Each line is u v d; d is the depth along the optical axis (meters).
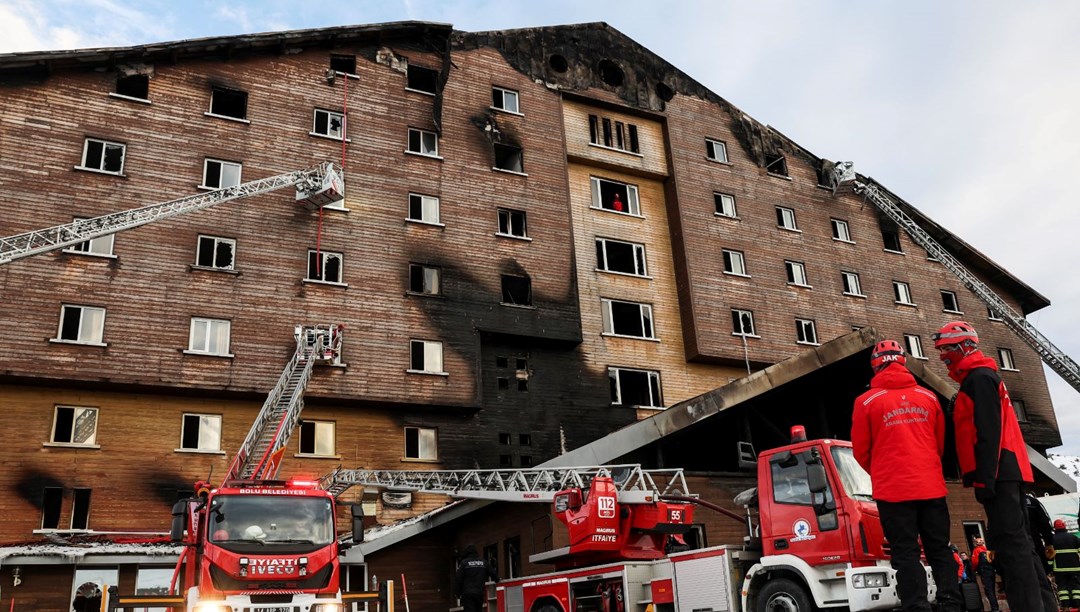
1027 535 5.71
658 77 43.59
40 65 29.53
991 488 5.64
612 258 40.38
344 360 31.05
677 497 15.18
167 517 27.64
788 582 11.39
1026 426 45.50
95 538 26.02
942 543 6.36
